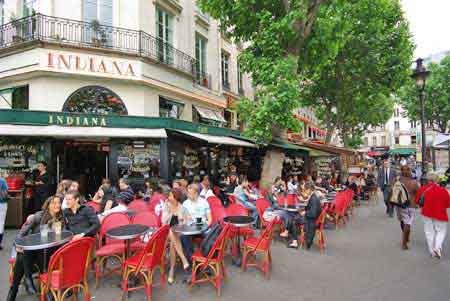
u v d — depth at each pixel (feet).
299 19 29.27
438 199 18.53
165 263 17.89
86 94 33.63
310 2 30.45
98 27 34.06
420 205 19.51
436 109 92.68
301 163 62.08
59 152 31.35
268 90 28.04
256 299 13.12
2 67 33.32
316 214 20.38
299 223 22.06
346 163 71.51
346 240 23.09
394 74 53.06
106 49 33.14
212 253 13.51
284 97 26.61
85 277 11.70
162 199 21.91
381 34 48.42
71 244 10.87
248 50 31.96
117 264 17.58
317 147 51.29
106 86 34.47
